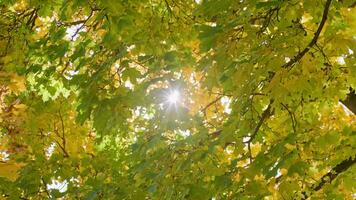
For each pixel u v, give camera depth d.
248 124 4.03
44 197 5.31
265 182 3.80
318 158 4.11
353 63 3.40
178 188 4.01
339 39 3.24
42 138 6.27
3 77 4.60
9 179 5.26
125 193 4.60
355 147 3.98
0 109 4.64
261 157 3.52
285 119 4.25
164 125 4.43
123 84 4.64
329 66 3.55
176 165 4.16
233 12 3.78
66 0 4.33
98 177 5.39
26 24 5.63
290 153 3.39
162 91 4.34
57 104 6.16
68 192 5.20
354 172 4.06
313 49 3.40
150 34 4.81
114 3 4.05
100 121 4.55
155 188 4.12
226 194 3.91
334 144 3.91
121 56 4.27
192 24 5.21
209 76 4.06
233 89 4.16
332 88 3.73
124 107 4.50
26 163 5.56
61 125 6.48
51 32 4.91
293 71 3.32
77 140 6.58
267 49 3.37
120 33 4.31
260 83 3.92
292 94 3.71
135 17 4.45
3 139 5.26
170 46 5.16
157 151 4.40
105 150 6.29
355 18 3.46
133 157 4.85
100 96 4.48
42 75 5.33
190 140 4.26
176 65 4.48
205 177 4.14
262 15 3.74
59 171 5.42
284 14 3.44
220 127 4.91
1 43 5.47
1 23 5.54
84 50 4.48
